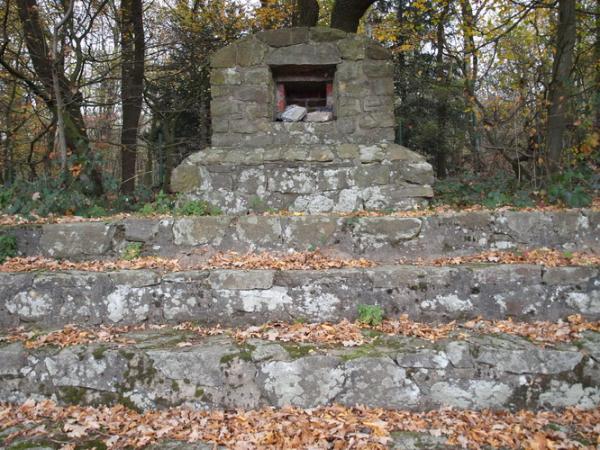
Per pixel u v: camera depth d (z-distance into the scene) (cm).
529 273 372
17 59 812
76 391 326
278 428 290
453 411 315
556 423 300
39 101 937
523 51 994
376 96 554
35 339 349
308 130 555
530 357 317
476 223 436
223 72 556
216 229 441
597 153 605
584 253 421
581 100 719
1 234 432
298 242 438
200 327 372
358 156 530
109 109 1352
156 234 443
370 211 509
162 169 766
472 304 373
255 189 530
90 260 434
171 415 312
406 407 318
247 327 369
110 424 300
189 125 1255
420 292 374
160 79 1152
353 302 374
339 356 320
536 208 488
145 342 340
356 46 552
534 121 740
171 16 1169
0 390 331
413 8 1158
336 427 289
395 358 319
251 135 555
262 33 553
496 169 774
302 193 528
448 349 322
